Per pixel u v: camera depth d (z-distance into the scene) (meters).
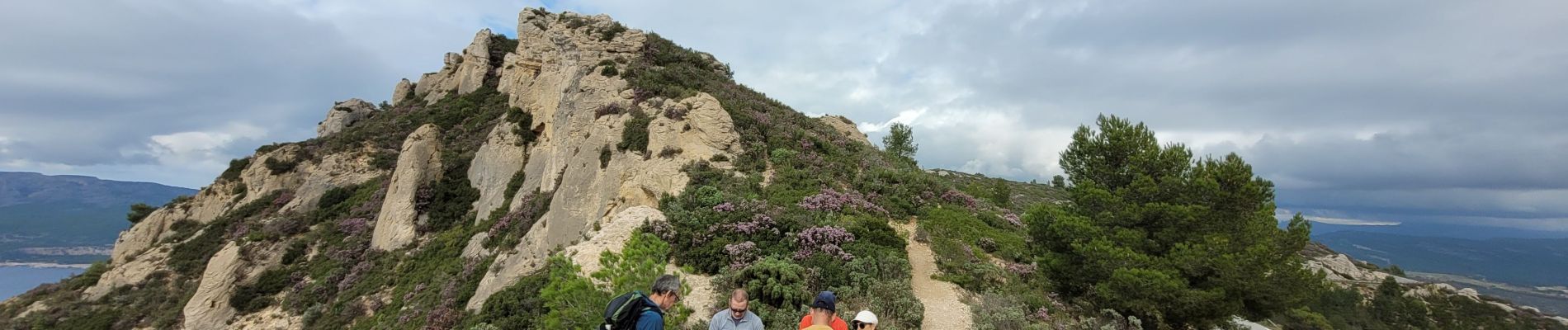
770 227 21.78
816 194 26.61
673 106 33.22
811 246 20.30
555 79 46.38
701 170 28.72
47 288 45.81
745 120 35.81
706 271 19.67
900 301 16.17
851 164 32.66
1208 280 17.67
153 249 47.66
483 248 34.25
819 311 7.93
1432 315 64.12
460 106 63.47
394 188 43.03
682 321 14.16
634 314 7.20
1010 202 40.53
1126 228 19.52
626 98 37.62
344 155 53.66
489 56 70.25
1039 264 20.84
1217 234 18.03
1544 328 61.31
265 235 42.72
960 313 17.08
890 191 28.98
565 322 12.90
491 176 44.19
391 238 40.41
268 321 35.22
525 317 18.66
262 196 51.53
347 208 47.53
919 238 23.55
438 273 33.38
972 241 23.98
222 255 39.25
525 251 30.06
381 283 35.28
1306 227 19.70
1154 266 17.81
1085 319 17.34
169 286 41.91
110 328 38.03
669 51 50.34
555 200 32.69
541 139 43.56
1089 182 20.81
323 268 39.03
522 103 51.53
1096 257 18.70
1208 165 19.56
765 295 16.14
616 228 23.20
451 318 25.28
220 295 37.06
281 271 39.62
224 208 52.81
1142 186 19.38
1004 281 20.08
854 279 17.67
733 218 22.69
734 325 8.34
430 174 44.81
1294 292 18.47
